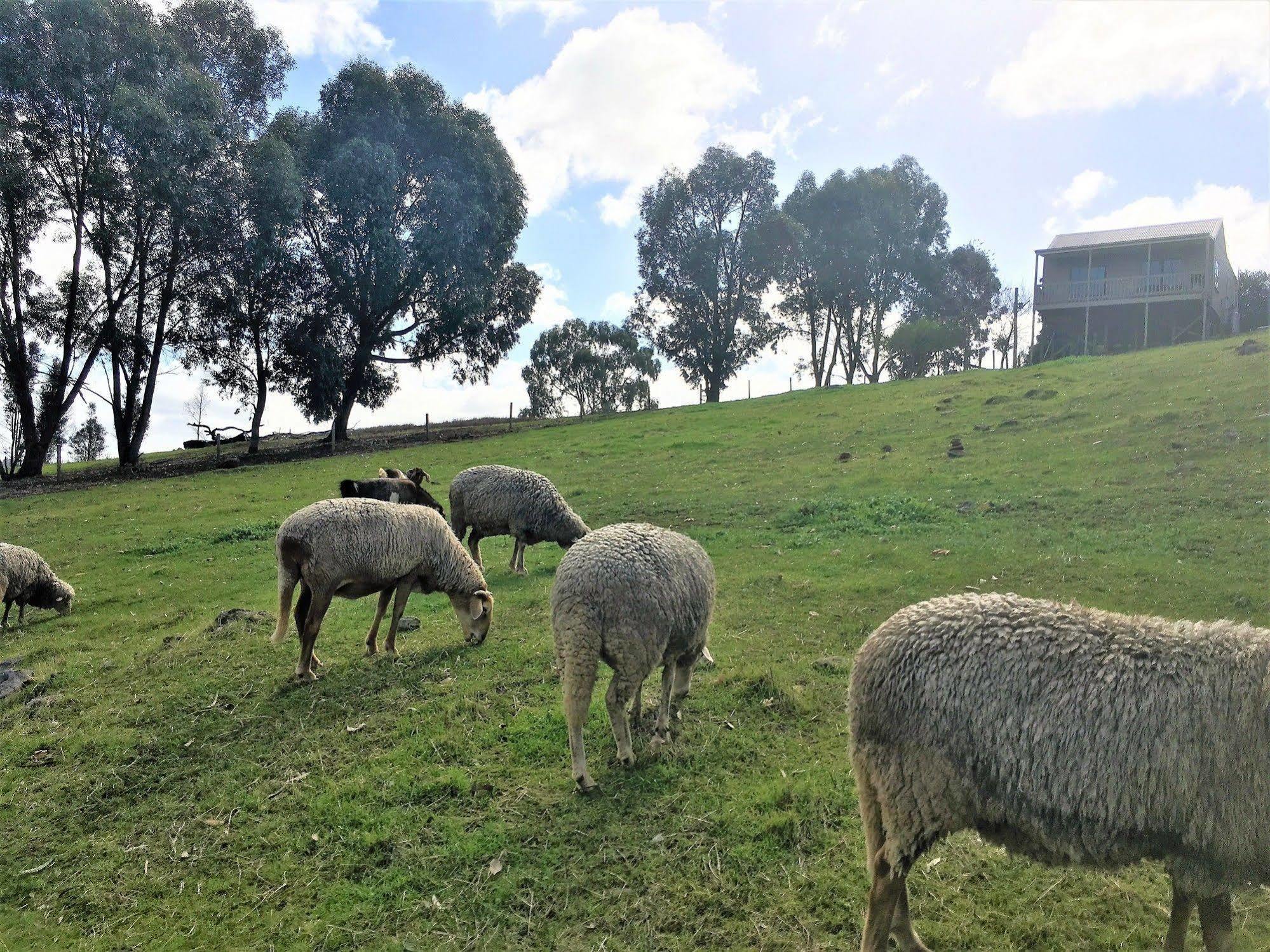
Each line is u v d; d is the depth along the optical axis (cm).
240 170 3278
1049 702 366
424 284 3862
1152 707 350
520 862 536
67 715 825
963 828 396
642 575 619
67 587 1363
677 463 2189
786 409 3053
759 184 5262
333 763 685
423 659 891
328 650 948
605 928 475
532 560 1390
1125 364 2505
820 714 708
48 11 2844
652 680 800
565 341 7494
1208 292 3569
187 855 581
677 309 5522
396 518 885
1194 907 455
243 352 3841
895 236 5275
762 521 1483
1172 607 871
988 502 1370
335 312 3888
